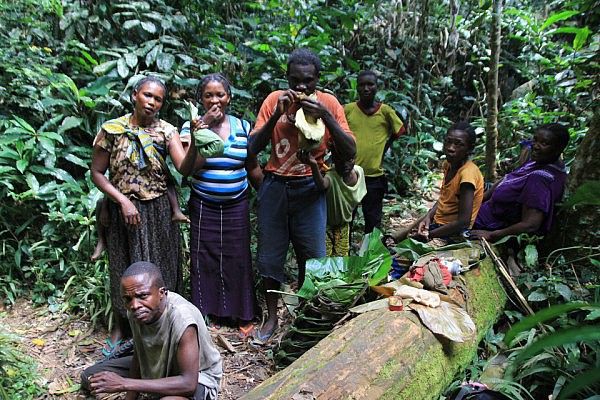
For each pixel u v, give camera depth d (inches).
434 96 256.5
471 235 127.3
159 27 179.8
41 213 143.3
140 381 79.9
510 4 282.2
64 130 150.6
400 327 86.3
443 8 276.8
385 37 256.2
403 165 221.5
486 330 105.7
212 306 130.1
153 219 114.6
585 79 213.9
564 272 120.6
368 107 159.3
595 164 122.3
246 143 122.2
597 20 220.7
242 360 117.8
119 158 110.4
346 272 111.3
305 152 109.9
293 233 122.0
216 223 124.2
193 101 173.9
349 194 126.0
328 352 80.7
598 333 30.8
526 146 145.6
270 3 218.7
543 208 121.6
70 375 110.2
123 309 115.6
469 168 123.0
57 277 139.1
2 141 138.6
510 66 266.4
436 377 85.5
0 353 105.5
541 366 93.6
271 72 193.3
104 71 162.6
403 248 121.5
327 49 218.2
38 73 151.7
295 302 125.9
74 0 178.2
